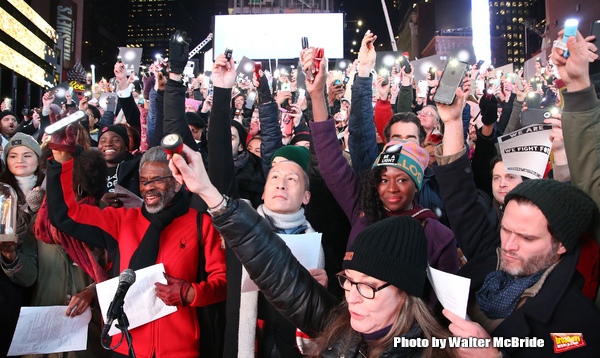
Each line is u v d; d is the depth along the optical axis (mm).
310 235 2236
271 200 2490
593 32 2006
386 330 1588
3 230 2465
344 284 1662
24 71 53375
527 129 2422
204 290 2393
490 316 1805
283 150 2996
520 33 124875
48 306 2551
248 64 7527
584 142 1763
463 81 2232
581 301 1663
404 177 2436
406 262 1552
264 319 2318
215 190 1733
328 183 2715
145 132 5293
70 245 2578
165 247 2521
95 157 3182
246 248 1769
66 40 75875
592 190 1770
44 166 3293
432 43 65188
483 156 3439
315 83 2684
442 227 2383
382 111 4242
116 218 2621
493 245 2236
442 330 1564
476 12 50281
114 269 2535
